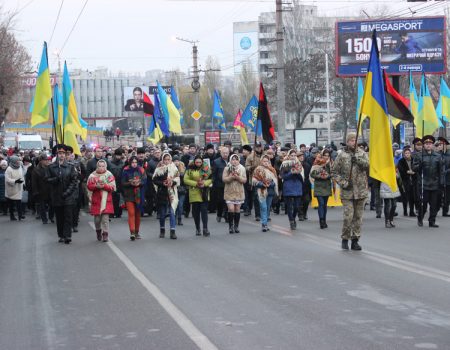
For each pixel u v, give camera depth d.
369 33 39.72
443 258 12.50
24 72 50.00
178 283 10.64
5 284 11.00
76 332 7.92
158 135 30.28
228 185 17.22
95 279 11.24
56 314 8.84
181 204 19.72
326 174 17.77
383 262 12.11
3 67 45.09
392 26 39.62
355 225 13.69
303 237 16.03
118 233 17.91
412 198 20.48
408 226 18.00
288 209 17.59
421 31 39.47
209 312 8.67
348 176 13.51
